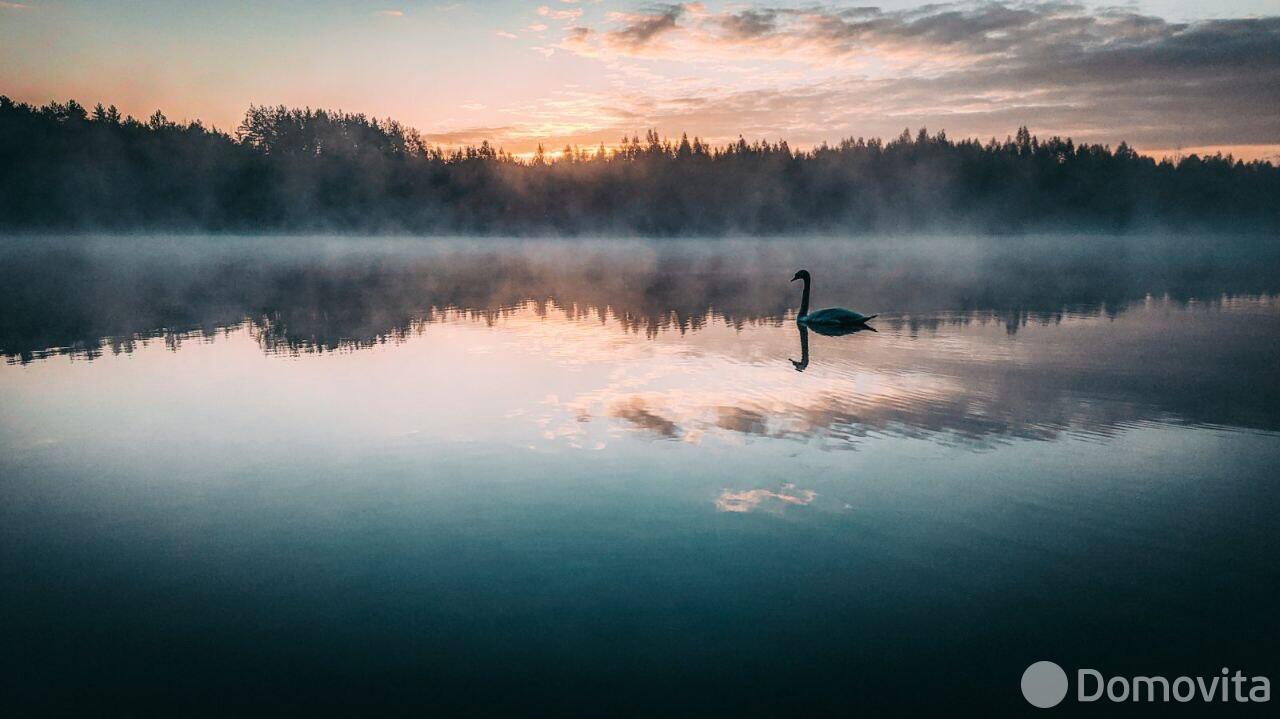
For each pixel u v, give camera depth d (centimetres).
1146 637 488
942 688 435
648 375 1311
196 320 2231
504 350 1600
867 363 1419
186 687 448
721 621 507
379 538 648
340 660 472
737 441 902
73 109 13500
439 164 16725
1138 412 1038
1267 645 476
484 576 574
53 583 582
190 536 664
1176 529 650
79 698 439
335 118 16000
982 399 1116
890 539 630
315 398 1175
